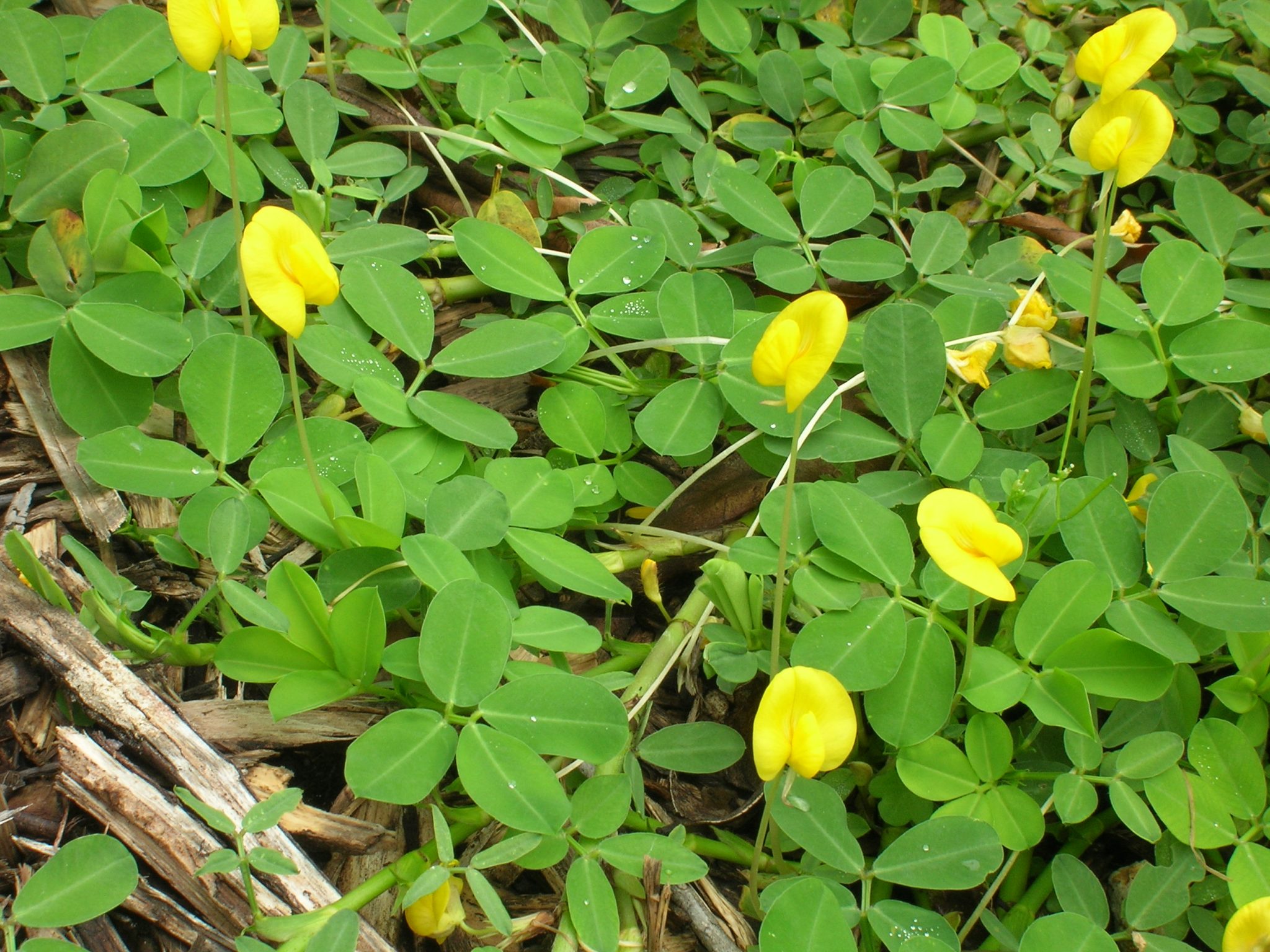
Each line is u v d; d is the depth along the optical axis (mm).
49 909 247
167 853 267
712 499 343
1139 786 282
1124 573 293
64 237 305
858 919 265
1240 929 242
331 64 372
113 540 315
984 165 405
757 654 295
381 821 299
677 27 405
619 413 333
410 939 288
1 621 281
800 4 411
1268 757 302
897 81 382
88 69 337
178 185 335
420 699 284
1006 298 345
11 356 314
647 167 395
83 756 269
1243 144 407
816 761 242
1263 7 396
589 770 292
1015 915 293
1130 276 355
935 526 243
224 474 295
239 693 303
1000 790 281
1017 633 284
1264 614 280
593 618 341
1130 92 294
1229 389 334
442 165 362
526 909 292
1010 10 420
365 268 324
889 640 279
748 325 322
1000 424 327
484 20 411
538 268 336
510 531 298
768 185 391
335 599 285
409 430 312
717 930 282
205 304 324
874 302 370
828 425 318
